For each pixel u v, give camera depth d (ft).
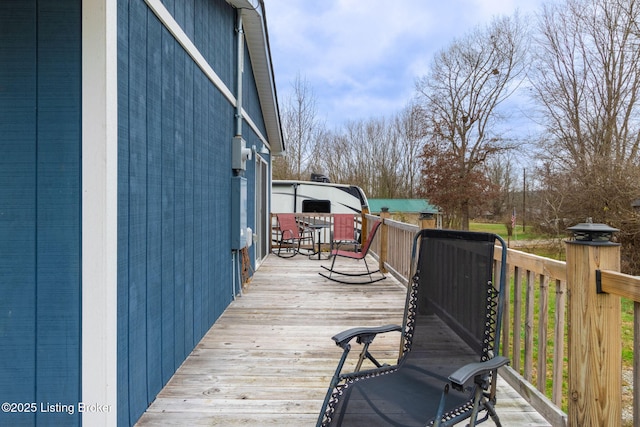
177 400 7.69
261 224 25.22
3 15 5.52
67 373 5.64
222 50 13.61
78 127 5.58
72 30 5.56
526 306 7.88
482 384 5.14
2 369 5.59
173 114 8.68
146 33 7.22
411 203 73.56
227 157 14.43
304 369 9.20
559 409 6.67
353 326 12.37
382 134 81.87
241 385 8.36
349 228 25.77
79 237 5.61
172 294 8.70
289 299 15.65
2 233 5.57
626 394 10.42
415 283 7.34
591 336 5.65
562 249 37.35
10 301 5.59
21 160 5.56
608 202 31.91
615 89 37.52
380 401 5.60
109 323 5.74
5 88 5.54
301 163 74.28
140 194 6.93
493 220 61.82
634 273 29.43
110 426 5.77
